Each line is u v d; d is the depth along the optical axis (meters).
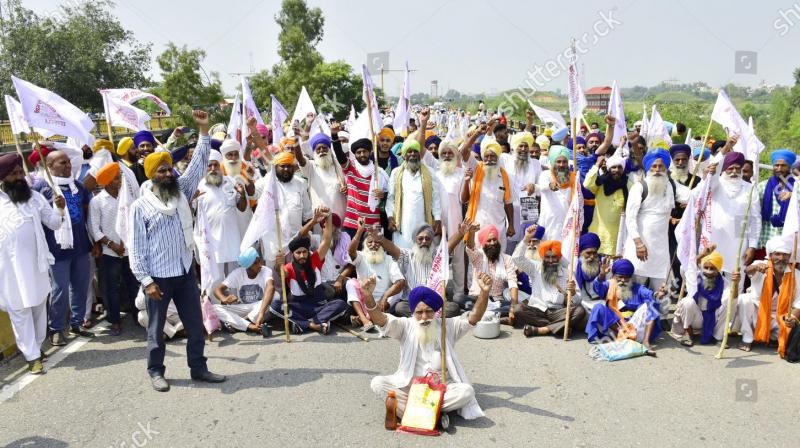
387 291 7.07
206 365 5.56
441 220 7.75
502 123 9.89
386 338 6.52
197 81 24.25
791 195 6.54
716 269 6.09
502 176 7.92
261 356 6.06
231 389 5.30
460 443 4.39
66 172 6.41
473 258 7.20
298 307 6.72
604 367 5.69
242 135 10.20
